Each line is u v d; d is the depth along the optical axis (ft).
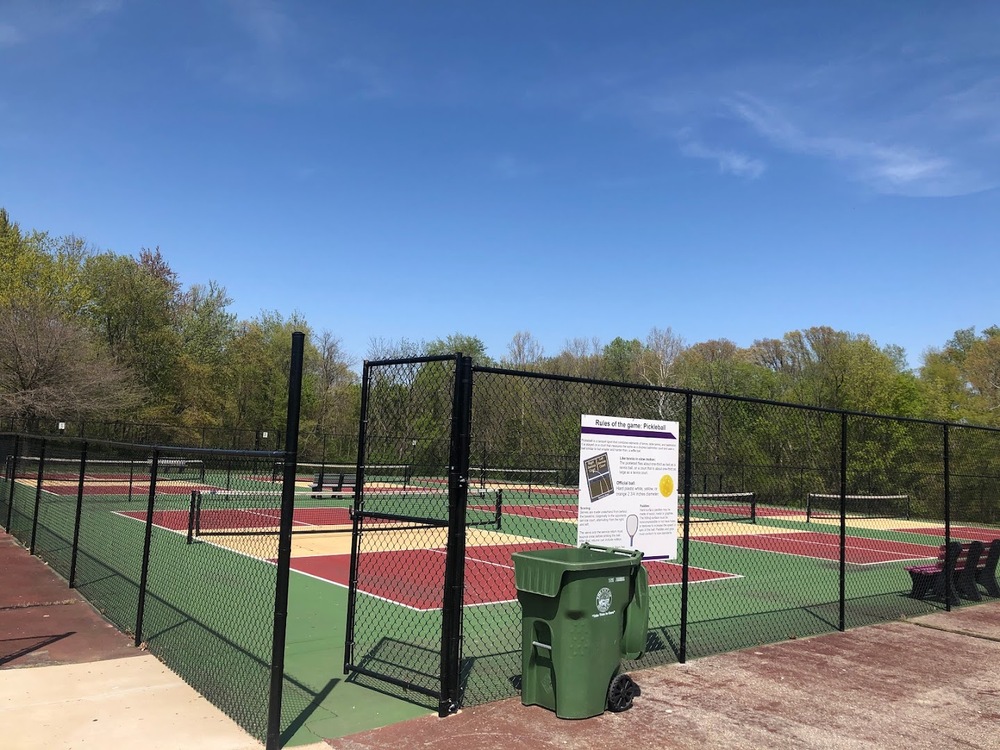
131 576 33.30
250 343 157.89
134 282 142.92
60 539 41.55
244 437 145.48
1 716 16.17
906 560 49.83
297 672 19.79
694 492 83.61
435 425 21.33
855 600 33.73
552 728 16.06
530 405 36.06
